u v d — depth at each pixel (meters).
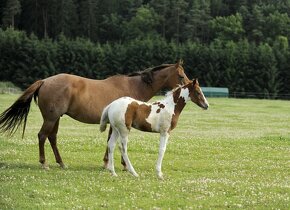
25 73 100.25
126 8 145.38
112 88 16.97
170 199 12.24
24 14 131.00
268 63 98.62
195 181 14.47
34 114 39.94
